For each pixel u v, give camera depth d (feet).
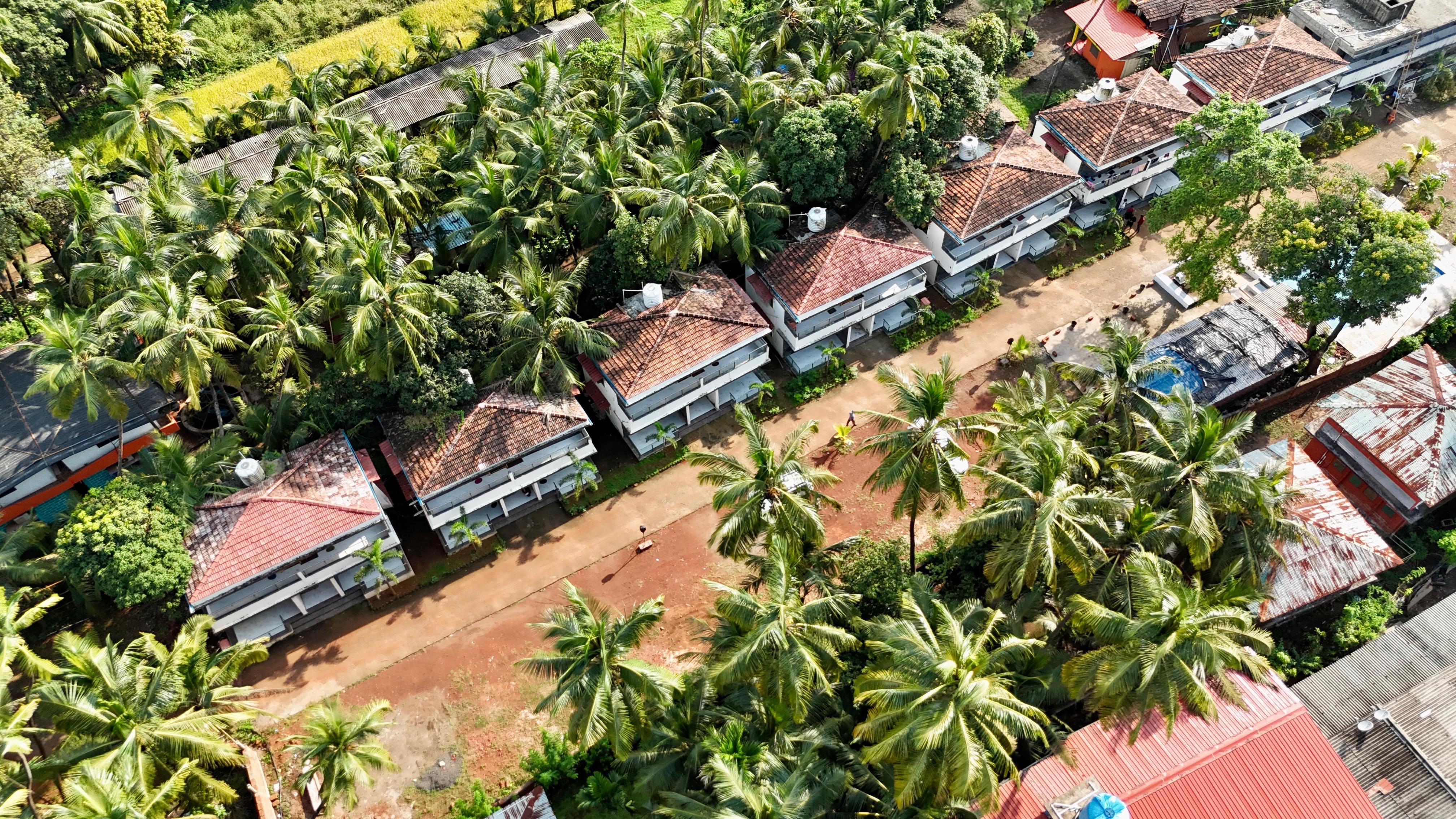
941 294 192.54
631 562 155.84
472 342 157.99
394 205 171.83
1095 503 114.42
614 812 127.95
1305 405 171.32
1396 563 136.26
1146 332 184.24
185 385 153.07
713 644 115.85
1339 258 160.45
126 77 189.57
